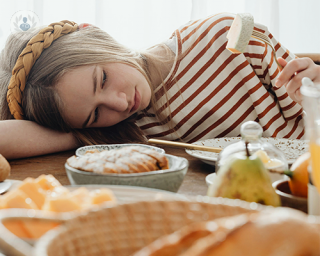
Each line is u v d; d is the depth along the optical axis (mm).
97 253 242
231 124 1325
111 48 1115
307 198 386
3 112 1125
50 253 209
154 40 2223
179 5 2215
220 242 163
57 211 316
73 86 992
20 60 1022
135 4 2197
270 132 1278
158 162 521
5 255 219
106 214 254
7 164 570
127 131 1217
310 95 330
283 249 156
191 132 1355
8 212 263
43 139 938
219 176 395
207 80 1322
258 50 1306
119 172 481
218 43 1328
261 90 1295
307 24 2402
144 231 262
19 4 2086
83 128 1096
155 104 1312
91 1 2164
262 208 270
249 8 2303
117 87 1056
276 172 472
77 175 481
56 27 1076
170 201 276
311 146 336
